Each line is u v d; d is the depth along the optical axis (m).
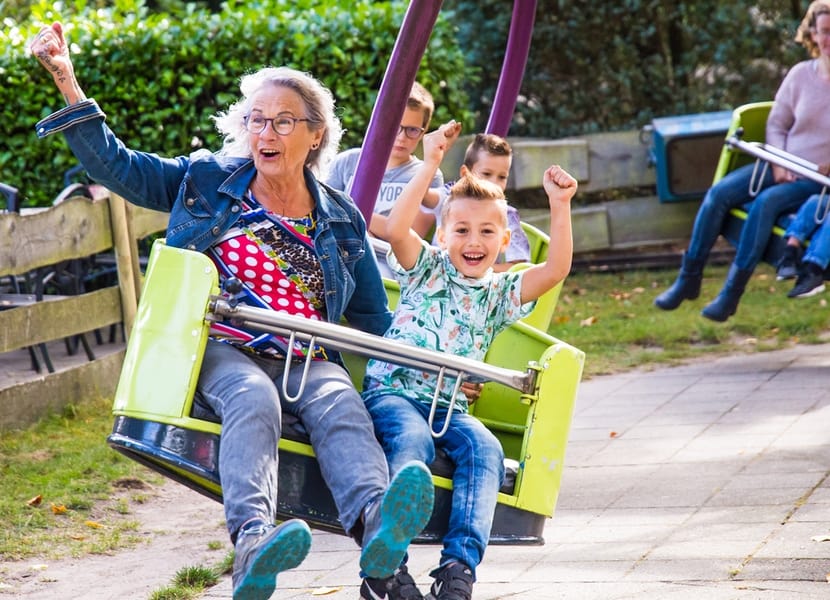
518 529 4.91
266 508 4.28
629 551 6.05
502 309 5.27
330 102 5.15
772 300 13.34
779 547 5.88
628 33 17.59
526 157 15.66
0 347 8.54
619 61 17.58
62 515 7.15
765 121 11.55
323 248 5.05
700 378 10.33
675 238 15.86
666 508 6.78
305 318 4.66
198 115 13.09
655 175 15.95
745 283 10.65
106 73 12.82
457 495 4.68
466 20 17.39
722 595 5.24
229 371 4.57
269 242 5.00
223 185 4.96
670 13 17.45
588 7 17.22
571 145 15.84
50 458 8.20
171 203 5.07
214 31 13.08
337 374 4.82
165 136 12.98
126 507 7.41
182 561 6.42
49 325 9.11
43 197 12.96
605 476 7.58
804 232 10.08
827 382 9.69
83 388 9.49
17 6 17.02
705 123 15.50
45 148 12.83
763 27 17.50
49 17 13.11
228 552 6.55
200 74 12.91
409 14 6.67
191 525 7.14
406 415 4.82
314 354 5.00
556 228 5.20
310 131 5.02
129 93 12.85
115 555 6.56
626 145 15.97
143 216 10.29
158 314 4.61
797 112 10.84
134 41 12.79
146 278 4.69
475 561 4.54
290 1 14.47
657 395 9.79
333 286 5.06
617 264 15.72
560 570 5.84
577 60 17.48
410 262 5.20
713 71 18.05
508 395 6.03
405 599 4.55
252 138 4.95
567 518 6.78
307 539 4.05
